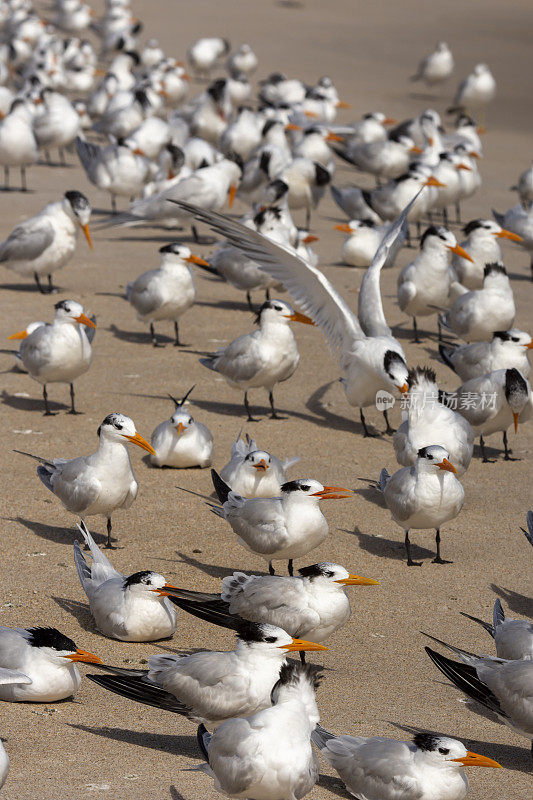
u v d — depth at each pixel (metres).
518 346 15.98
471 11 68.06
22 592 11.04
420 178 26.52
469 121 37.25
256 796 7.41
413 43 59.03
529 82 50.81
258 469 12.45
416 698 9.59
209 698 8.27
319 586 9.54
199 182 24.39
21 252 21.11
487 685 8.71
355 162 32.12
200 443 14.47
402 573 12.08
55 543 12.26
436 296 19.20
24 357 15.87
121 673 8.81
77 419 16.06
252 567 11.95
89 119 40.34
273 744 7.27
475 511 13.80
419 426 13.46
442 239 18.94
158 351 19.22
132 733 8.69
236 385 16.19
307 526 10.93
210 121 36.12
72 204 21.03
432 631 10.83
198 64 51.16
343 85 49.31
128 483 11.96
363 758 7.75
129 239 26.88
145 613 10.01
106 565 10.67
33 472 14.17
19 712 8.88
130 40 50.81
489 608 11.34
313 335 20.77
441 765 7.57
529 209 24.53
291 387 18.05
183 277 18.62
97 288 22.50
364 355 15.27
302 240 22.80
